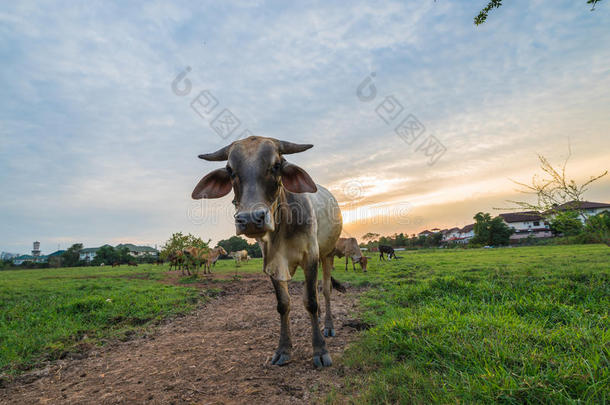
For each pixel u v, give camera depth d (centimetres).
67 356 413
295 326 483
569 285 552
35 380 340
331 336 423
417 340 310
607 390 197
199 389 284
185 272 1828
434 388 230
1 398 297
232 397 263
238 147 308
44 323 580
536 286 560
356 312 548
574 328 317
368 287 858
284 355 334
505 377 219
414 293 606
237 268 2034
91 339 481
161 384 302
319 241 424
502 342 276
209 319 595
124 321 586
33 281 1512
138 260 6744
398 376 258
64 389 311
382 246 2348
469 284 604
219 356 369
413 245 5653
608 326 331
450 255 2358
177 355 386
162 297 812
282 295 342
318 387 271
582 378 206
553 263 1125
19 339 470
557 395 195
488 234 4606
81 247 9506
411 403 222
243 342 422
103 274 2103
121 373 342
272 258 340
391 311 495
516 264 1180
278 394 263
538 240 4375
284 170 321
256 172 291
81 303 666
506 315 399
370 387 248
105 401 276
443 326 335
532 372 224
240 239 5703
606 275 633
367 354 317
